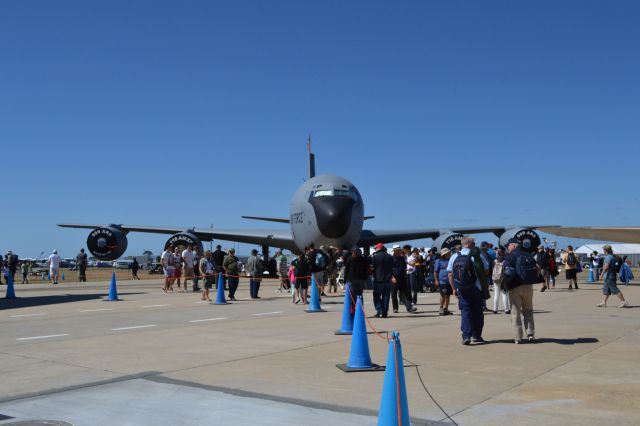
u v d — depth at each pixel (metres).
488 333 11.33
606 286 16.61
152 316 14.64
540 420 5.37
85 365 7.99
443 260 15.01
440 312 15.05
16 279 45.66
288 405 5.90
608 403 5.95
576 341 10.06
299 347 9.54
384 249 14.25
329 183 25.78
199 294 23.42
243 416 5.52
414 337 10.74
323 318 14.13
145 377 7.21
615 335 10.72
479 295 9.88
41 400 6.11
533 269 9.75
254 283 20.89
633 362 8.12
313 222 25.22
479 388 6.60
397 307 15.67
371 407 5.82
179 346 9.65
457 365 7.96
